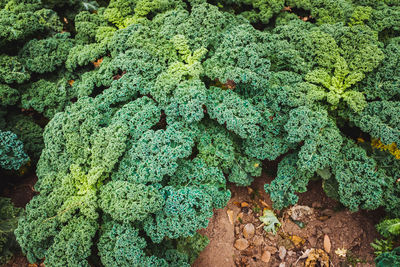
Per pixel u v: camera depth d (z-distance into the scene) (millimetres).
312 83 923
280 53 931
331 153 852
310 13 1132
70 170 834
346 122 981
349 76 907
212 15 954
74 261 751
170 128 832
